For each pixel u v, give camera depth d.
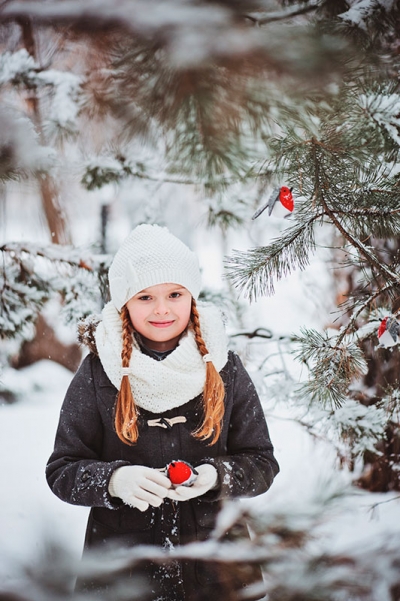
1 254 3.61
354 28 1.42
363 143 1.92
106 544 1.55
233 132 0.76
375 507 2.19
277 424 3.44
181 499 1.48
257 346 3.45
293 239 1.86
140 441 1.65
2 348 5.46
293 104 0.80
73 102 2.92
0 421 5.02
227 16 0.57
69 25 0.59
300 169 1.70
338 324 3.36
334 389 1.86
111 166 3.66
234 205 3.88
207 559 0.84
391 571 0.78
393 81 1.84
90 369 1.72
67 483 1.59
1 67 2.72
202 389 1.65
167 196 4.74
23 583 0.65
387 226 1.77
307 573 0.78
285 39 0.60
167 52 0.59
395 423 2.64
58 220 5.46
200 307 1.77
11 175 1.12
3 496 3.20
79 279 3.54
